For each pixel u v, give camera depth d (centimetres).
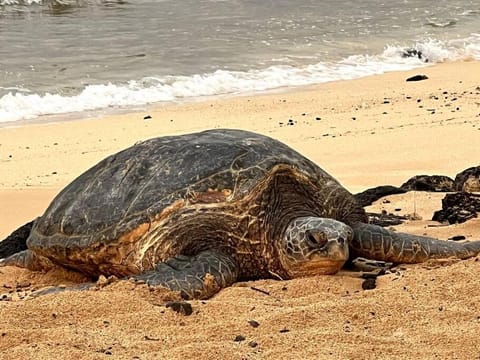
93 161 642
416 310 284
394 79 1016
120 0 1645
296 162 333
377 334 273
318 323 280
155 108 861
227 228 321
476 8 1692
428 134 658
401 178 513
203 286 305
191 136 346
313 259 314
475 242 333
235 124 761
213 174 324
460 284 299
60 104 862
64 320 287
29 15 1434
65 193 354
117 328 280
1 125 780
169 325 283
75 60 1079
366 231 328
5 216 469
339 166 562
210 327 278
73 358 262
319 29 1388
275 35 1319
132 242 322
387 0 1784
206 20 1449
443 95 881
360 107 832
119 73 1010
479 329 271
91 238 327
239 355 262
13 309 290
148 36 1275
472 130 665
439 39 1315
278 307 291
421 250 325
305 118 782
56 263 349
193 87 957
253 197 321
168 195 322
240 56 1144
